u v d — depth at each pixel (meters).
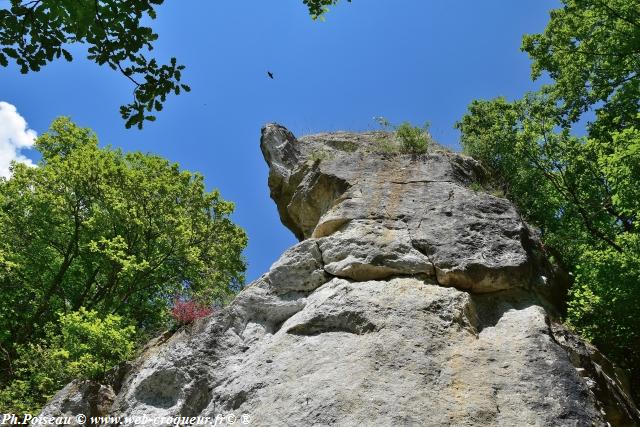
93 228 19.47
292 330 8.02
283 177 12.73
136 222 18.92
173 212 20.12
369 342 7.32
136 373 8.52
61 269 18.75
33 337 17.28
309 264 9.17
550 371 6.73
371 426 6.09
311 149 13.56
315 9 7.82
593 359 8.17
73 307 18.39
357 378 6.73
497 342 7.45
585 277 11.06
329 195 11.16
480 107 18.64
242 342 8.38
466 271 8.48
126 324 17.22
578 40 18.72
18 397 10.85
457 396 6.48
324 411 6.39
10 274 18.62
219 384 7.68
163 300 20.34
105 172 19.91
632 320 10.07
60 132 23.55
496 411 6.26
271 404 6.83
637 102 18.06
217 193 21.77
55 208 19.50
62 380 10.09
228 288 21.33
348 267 8.77
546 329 7.50
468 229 9.26
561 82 18.56
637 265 10.62
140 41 6.04
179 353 8.11
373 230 9.41
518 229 9.48
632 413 7.54
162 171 21.38
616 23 17.16
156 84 6.25
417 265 8.70
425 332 7.44
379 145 12.64
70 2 5.54
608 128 18.22
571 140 14.79
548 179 14.54
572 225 14.02
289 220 12.72
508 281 8.52
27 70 5.81
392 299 8.04
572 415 6.13
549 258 11.21
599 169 14.01
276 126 13.88
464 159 11.94
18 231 19.45
